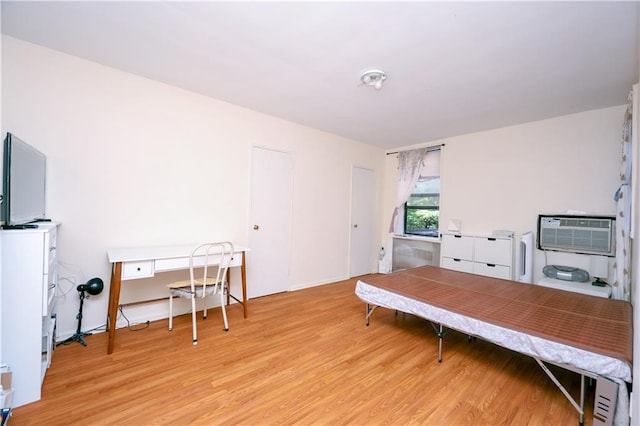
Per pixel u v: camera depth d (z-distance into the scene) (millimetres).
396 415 1530
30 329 1570
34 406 1523
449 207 4277
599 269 2908
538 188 3447
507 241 3496
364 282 2787
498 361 2107
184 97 2854
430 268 3479
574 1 1511
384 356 2152
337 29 1822
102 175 2432
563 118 3275
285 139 3727
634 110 2010
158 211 2734
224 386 1740
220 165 3137
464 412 1563
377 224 5113
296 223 3926
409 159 4789
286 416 1502
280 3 1598
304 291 3881
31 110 2115
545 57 2074
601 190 3020
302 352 2186
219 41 2000
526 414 1559
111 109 2453
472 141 4047
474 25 1737
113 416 1470
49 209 2203
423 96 2824
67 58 2244
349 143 4590
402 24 1751
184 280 2898
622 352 1444
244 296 2859
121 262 2117
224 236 3193
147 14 1732
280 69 2377
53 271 1903
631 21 1646
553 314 1981
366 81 2484
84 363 1950
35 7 1683
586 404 1632
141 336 2393
